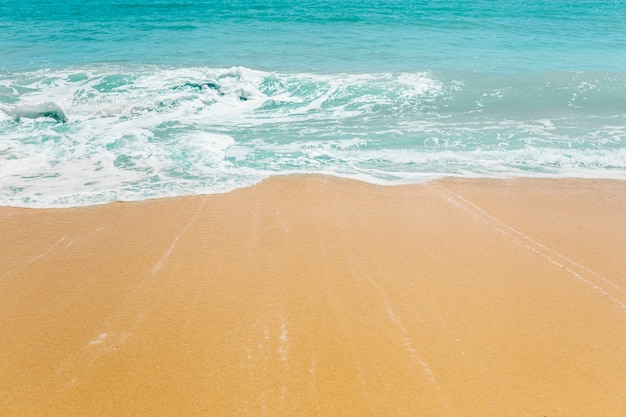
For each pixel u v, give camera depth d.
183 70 15.42
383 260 6.17
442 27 23.14
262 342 4.78
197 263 6.06
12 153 9.55
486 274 5.91
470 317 5.15
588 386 4.30
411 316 5.15
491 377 4.38
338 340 4.81
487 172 9.12
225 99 13.02
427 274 5.89
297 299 5.41
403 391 4.23
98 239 6.64
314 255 6.26
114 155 9.56
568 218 7.35
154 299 5.39
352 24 23.72
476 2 34.19
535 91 13.35
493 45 19.36
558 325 5.04
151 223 7.07
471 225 7.12
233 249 6.38
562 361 4.57
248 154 9.77
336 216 7.34
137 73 14.80
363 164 9.41
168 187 8.27
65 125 11.08
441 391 4.23
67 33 21.95
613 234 6.88
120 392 4.21
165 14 27.47
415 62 16.48
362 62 16.50
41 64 16.38
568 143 10.32
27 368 4.47
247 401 4.12
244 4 31.81
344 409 4.05
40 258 6.20
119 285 5.64
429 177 8.88
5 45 19.31
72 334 4.88
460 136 10.73
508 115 12.02
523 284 5.72
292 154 9.80
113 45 19.48
